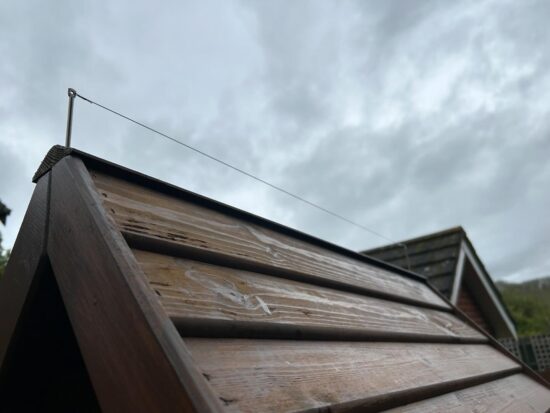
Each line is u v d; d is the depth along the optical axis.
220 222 1.27
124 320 0.68
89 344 0.74
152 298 0.68
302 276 1.41
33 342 1.07
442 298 2.94
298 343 1.02
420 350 1.61
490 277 6.80
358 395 0.94
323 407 0.81
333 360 1.03
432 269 5.76
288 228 1.66
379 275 2.28
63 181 0.93
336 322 1.25
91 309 0.76
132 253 0.78
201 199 1.26
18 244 1.02
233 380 0.72
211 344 0.78
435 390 1.30
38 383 1.18
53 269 0.88
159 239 0.92
